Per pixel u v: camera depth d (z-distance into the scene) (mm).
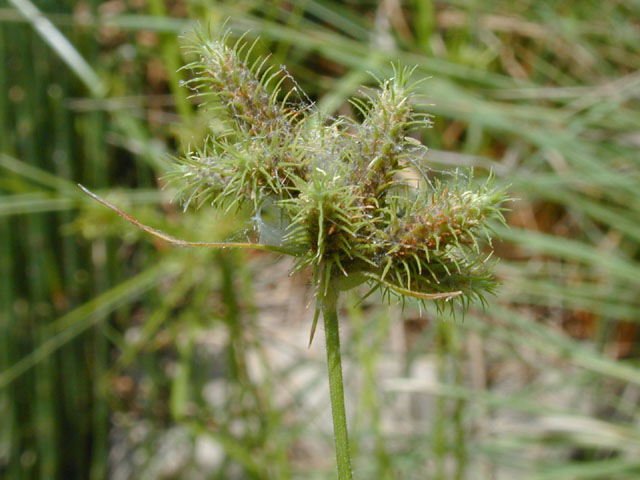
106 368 173
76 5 169
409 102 70
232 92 71
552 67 195
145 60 178
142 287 168
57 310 168
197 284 173
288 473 140
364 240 68
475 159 162
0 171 160
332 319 70
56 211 166
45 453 167
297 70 173
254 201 68
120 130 170
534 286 160
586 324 192
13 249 162
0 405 164
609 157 167
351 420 165
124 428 177
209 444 179
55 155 167
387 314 145
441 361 149
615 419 173
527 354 183
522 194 186
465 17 192
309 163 69
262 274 194
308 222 66
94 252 170
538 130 156
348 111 165
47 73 164
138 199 153
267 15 167
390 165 69
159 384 175
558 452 173
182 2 181
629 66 194
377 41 176
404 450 156
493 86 172
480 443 155
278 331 187
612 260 145
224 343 167
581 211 172
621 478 149
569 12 195
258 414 149
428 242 67
